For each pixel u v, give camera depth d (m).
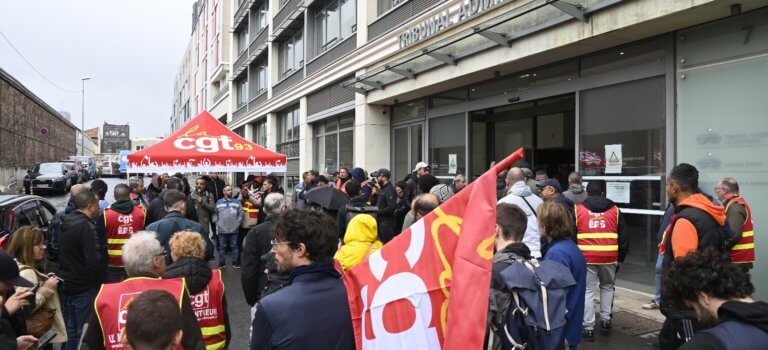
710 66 6.36
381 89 12.73
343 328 2.14
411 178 9.52
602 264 5.25
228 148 8.80
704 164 6.41
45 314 3.91
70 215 4.91
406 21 11.23
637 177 7.23
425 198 4.27
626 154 7.41
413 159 13.02
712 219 3.83
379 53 12.59
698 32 6.48
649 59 7.06
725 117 6.19
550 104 9.21
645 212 7.09
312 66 18.12
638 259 7.22
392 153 14.01
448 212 2.17
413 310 2.14
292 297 2.12
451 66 10.00
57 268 5.32
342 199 5.96
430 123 12.18
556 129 10.80
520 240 3.01
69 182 28.66
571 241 3.69
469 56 9.47
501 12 8.20
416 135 12.91
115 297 2.90
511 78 9.55
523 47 8.17
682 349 1.94
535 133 11.34
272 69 23.25
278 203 5.05
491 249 1.98
